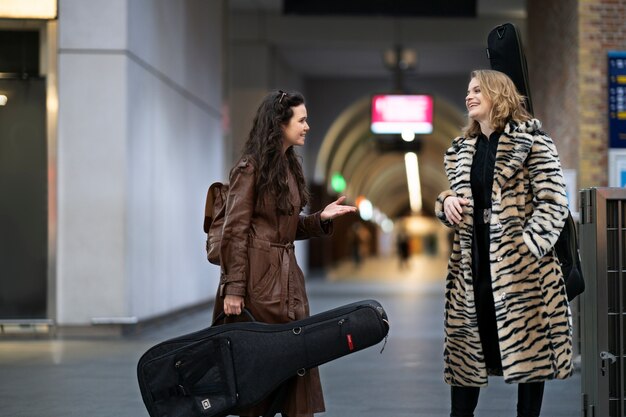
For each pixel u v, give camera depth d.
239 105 26.08
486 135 5.25
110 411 7.34
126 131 13.23
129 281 13.30
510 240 5.01
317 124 34.28
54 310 13.16
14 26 13.30
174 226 16.27
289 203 5.09
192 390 4.90
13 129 13.28
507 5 23.64
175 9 16.28
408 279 35.25
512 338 4.95
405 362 10.49
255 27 26.06
